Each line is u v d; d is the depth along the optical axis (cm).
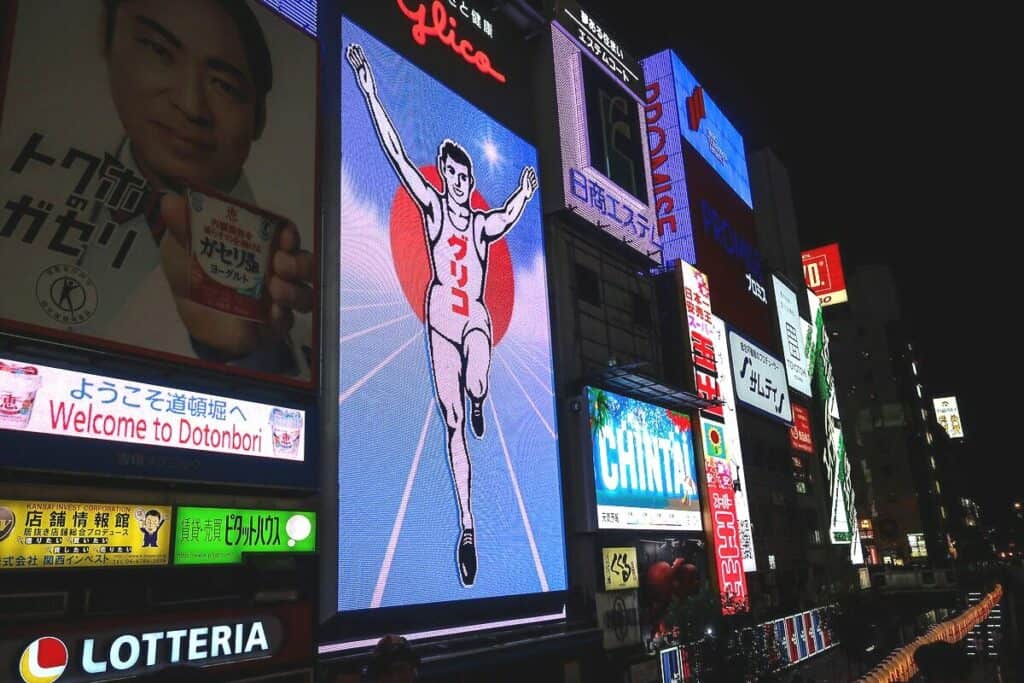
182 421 1759
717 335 4856
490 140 3189
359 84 2583
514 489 2797
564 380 3269
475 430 2688
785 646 3803
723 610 3722
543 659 2634
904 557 10431
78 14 1769
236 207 2009
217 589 1769
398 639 873
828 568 5888
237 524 1845
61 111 1684
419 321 2564
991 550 14700
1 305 1501
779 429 5641
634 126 4256
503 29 3556
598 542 3117
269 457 1933
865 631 3753
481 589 2525
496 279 2984
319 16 2547
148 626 1568
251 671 1725
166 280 1802
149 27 1917
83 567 1527
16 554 1438
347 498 2148
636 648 3012
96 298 1655
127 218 1753
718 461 4166
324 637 2008
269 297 2036
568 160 3588
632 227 3984
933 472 12569
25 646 1390
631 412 3525
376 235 2478
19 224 1563
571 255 3562
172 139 1898
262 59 2198
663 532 3519
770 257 7106
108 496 1608
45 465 1497
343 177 2412
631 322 3919
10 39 1628
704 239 5031
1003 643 3059
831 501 6366
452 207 2848
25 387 1510
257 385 1959
